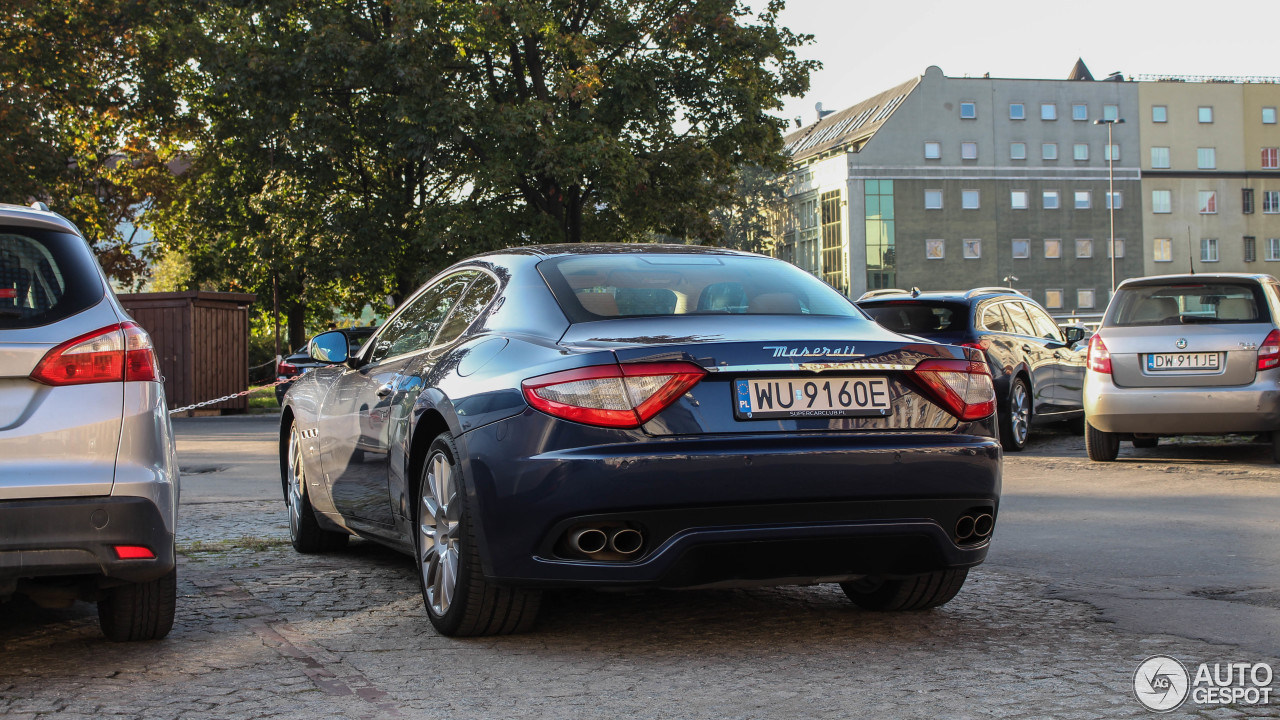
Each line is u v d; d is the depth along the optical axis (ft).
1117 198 300.40
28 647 14.11
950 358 13.74
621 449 12.43
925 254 288.10
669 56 104.42
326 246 104.32
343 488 18.79
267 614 15.89
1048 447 41.93
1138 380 33.88
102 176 108.78
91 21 99.71
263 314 134.00
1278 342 32.63
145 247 124.88
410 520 15.57
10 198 89.25
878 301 41.11
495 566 13.15
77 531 12.35
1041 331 44.06
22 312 12.62
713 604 16.34
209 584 18.16
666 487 12.37
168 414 13.66
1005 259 292.20
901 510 13.15
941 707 11.16
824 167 299.79
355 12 101.55
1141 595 16.53
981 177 290.97
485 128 92.27
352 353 19.61
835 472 12.80
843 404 13.12
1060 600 16.28
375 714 11.14
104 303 13.11
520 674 12.60
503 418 13.14
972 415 13.76
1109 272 297.53
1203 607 15.67
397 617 15.65
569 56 100.78
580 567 12.67
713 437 12.65
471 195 100.63
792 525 12.76
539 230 99.14
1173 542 21.09
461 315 16.08
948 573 15.11
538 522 12.66
